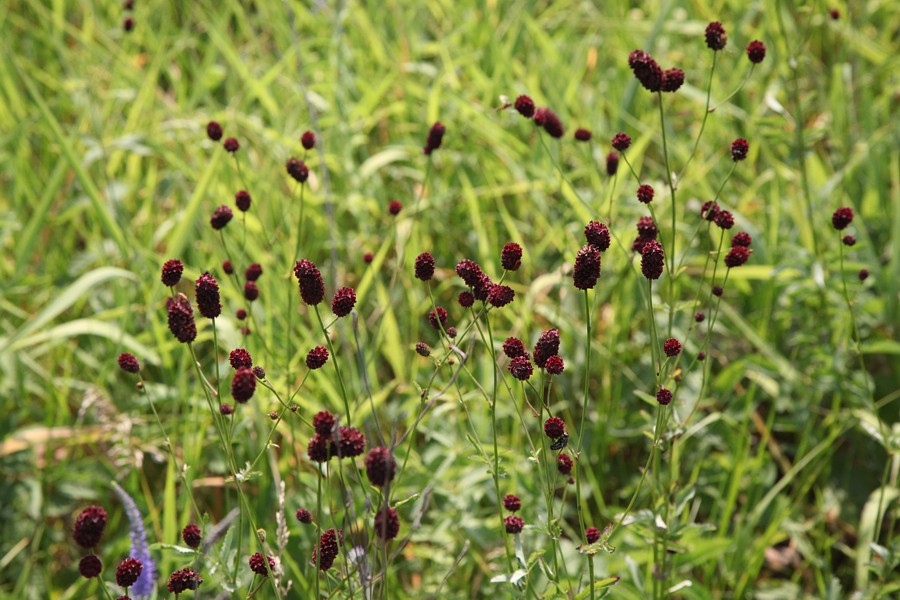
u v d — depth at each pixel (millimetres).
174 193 5895
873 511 4352
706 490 4551
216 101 7215
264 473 4258
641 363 5000
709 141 6227
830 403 5086
